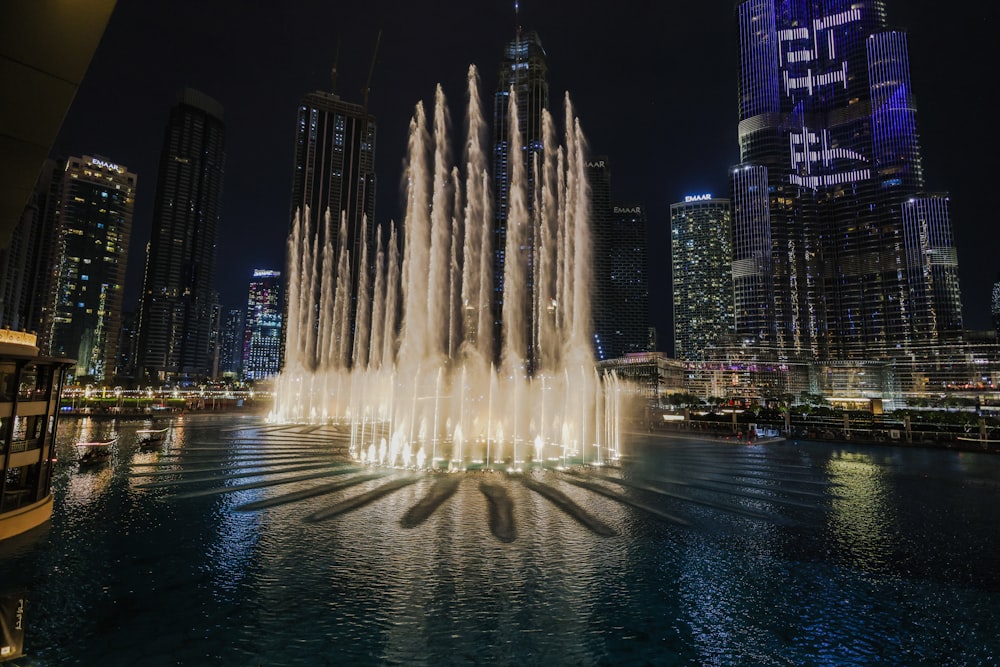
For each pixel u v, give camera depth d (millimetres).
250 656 16938
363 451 57719
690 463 54750
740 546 27844
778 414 98562
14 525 27875
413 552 26141
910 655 17547
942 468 53938
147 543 27156
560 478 44250
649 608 20656
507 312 76938
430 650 17500
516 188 75000
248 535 28547
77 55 13906
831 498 39188
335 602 20766
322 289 118938
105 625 18766
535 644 17969
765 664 17000
